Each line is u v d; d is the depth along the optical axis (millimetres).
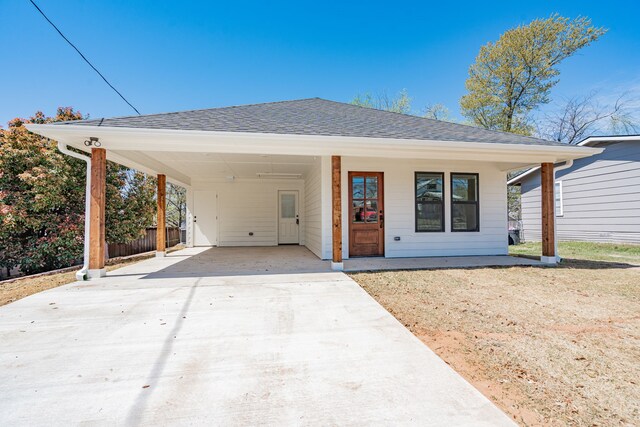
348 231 6828
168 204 19656
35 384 1884
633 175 9062
